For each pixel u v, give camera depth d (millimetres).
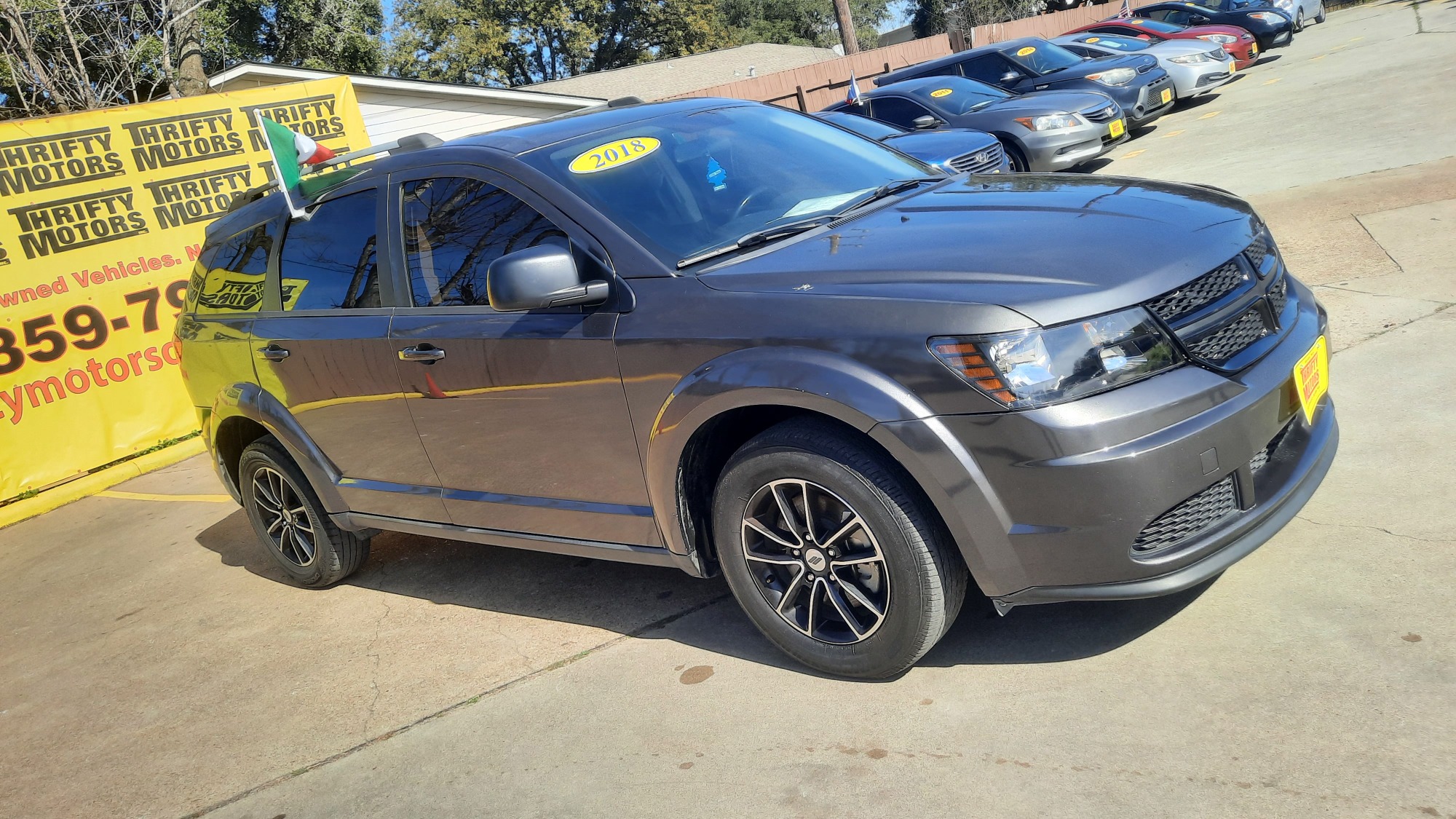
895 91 12359
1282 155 9367
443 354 3619
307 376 4211
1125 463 2496
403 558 5137
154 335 8828
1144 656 2891
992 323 2549
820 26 70250
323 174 4570
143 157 8891
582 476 3465
